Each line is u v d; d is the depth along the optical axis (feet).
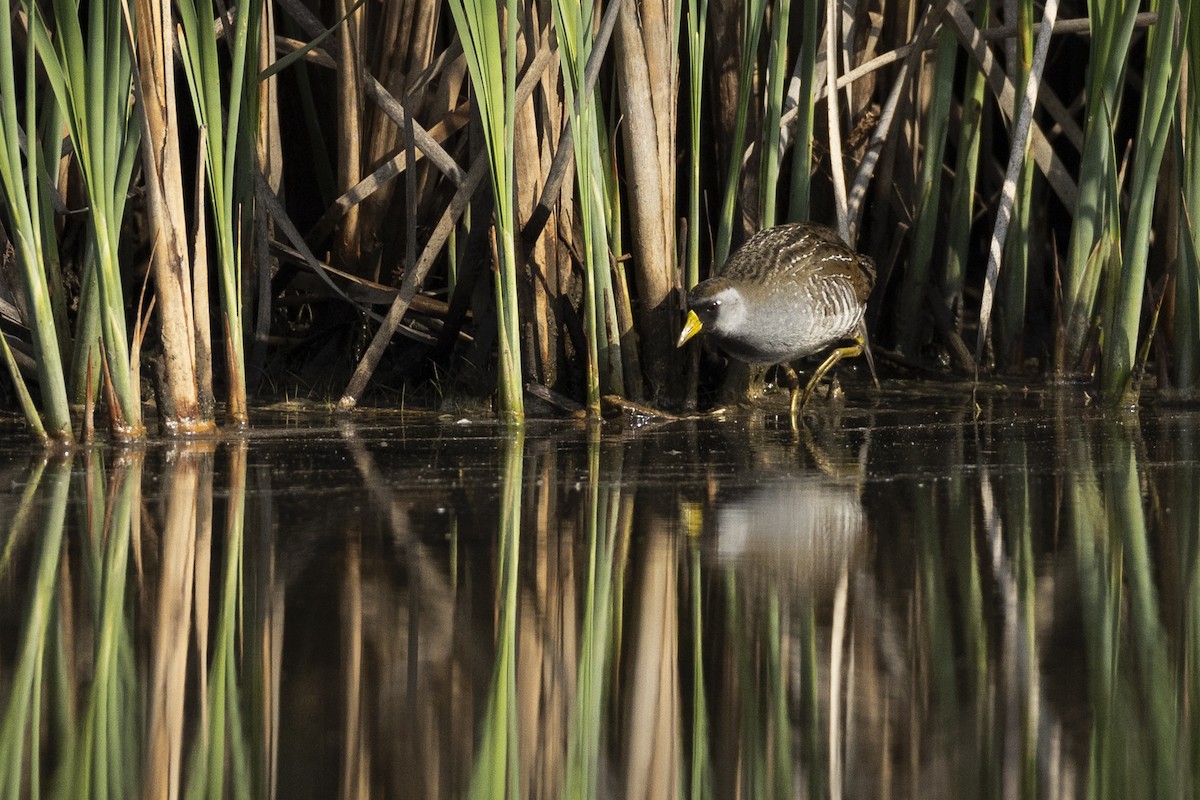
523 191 37.78
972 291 48.98
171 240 32.58
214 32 31.81
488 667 18.75
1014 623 20.17
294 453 32.07
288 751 16.35
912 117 45.47
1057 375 42.78
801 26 42.86
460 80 40.29
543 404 38.45
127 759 16.16
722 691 18.04
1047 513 26.25
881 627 20.03
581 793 15.42
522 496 27.73
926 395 41.96
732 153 38.45
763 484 28.96
